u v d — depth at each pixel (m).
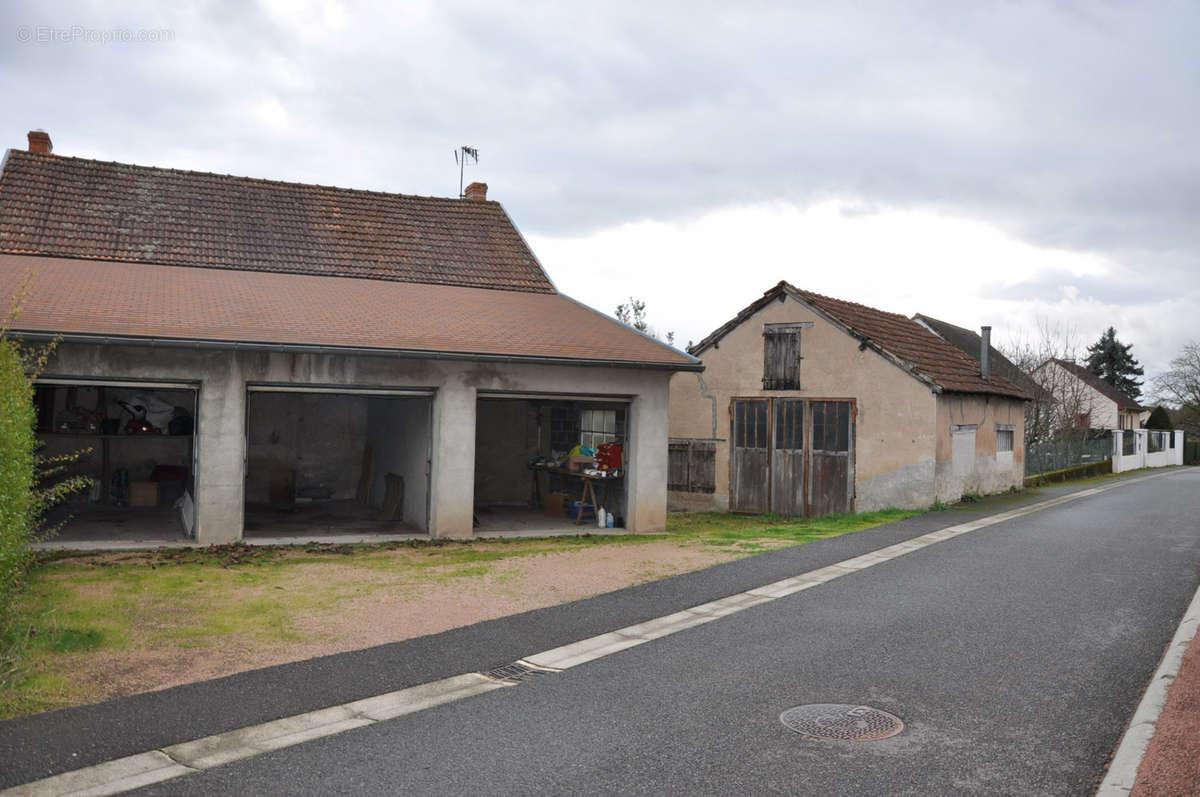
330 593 8.65
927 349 19.33
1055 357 42.12
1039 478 23.59
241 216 17.03
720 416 19.28
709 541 12.50
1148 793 4.14
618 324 15.77
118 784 4.34
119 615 7.48
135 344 10.24
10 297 10.93
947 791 4.35
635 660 6.56
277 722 5.20
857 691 5.84
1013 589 9.01
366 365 11.83
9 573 6.76
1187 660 6.29
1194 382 57.34
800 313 18.12
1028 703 5.61
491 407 17.25
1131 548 11.56
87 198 15.97
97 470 15.34
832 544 11.95
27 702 5.37
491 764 4.64
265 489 16.38
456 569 10.06
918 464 16.42
